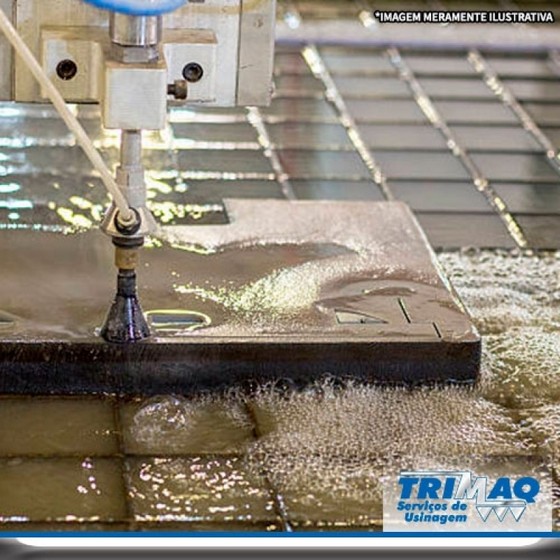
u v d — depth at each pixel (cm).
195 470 468
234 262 577
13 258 563
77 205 641
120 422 493
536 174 762
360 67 922
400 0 1054
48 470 463
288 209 641
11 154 716
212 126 795
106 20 487
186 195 681
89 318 520
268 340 511
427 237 668
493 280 623
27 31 485
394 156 775
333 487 462
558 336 570
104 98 464
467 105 868
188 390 511
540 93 897
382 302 548
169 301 539
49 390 505
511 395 523
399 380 521
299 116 827
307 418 500
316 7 1026
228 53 502
